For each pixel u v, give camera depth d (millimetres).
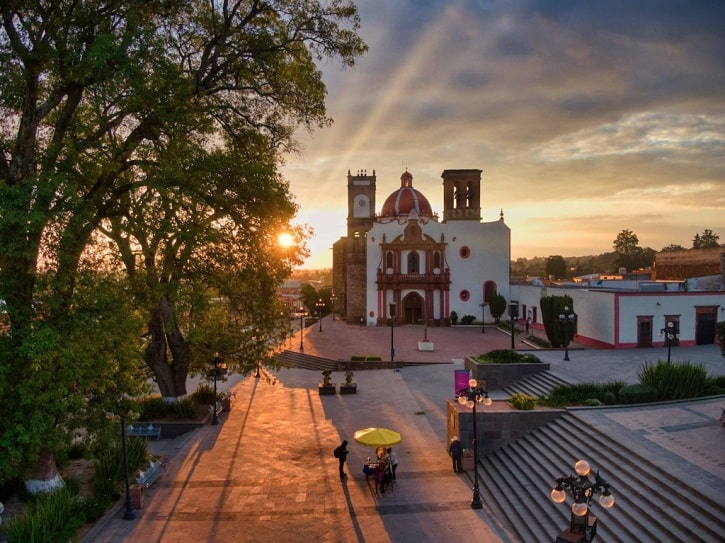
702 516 12164
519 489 16516
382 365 39750
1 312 14328
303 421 26047
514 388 28141
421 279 62281
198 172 17672
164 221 17781
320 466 19953
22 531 12773
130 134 18156
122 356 15836
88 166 16297
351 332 57625
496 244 62406
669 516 12523
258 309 22609
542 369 28891
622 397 21000
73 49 15000
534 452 18312
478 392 16406
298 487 17969
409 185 74938
